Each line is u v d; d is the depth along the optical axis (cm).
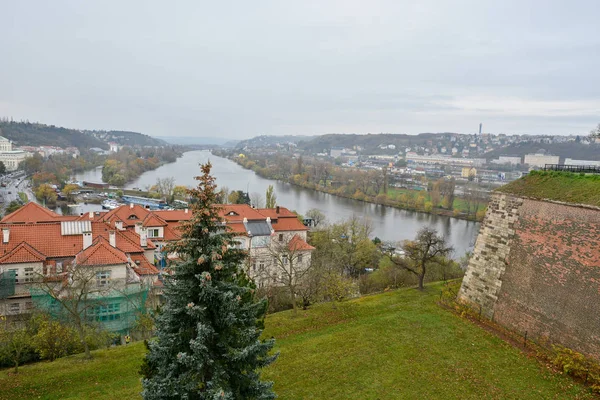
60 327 3319
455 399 2475
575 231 2948
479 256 3784
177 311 1666
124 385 2647
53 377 2723
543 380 2650
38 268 4275
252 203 13262
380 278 5891
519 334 3219
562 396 2467
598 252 2756
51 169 19500
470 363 2883
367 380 2684
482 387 2588
